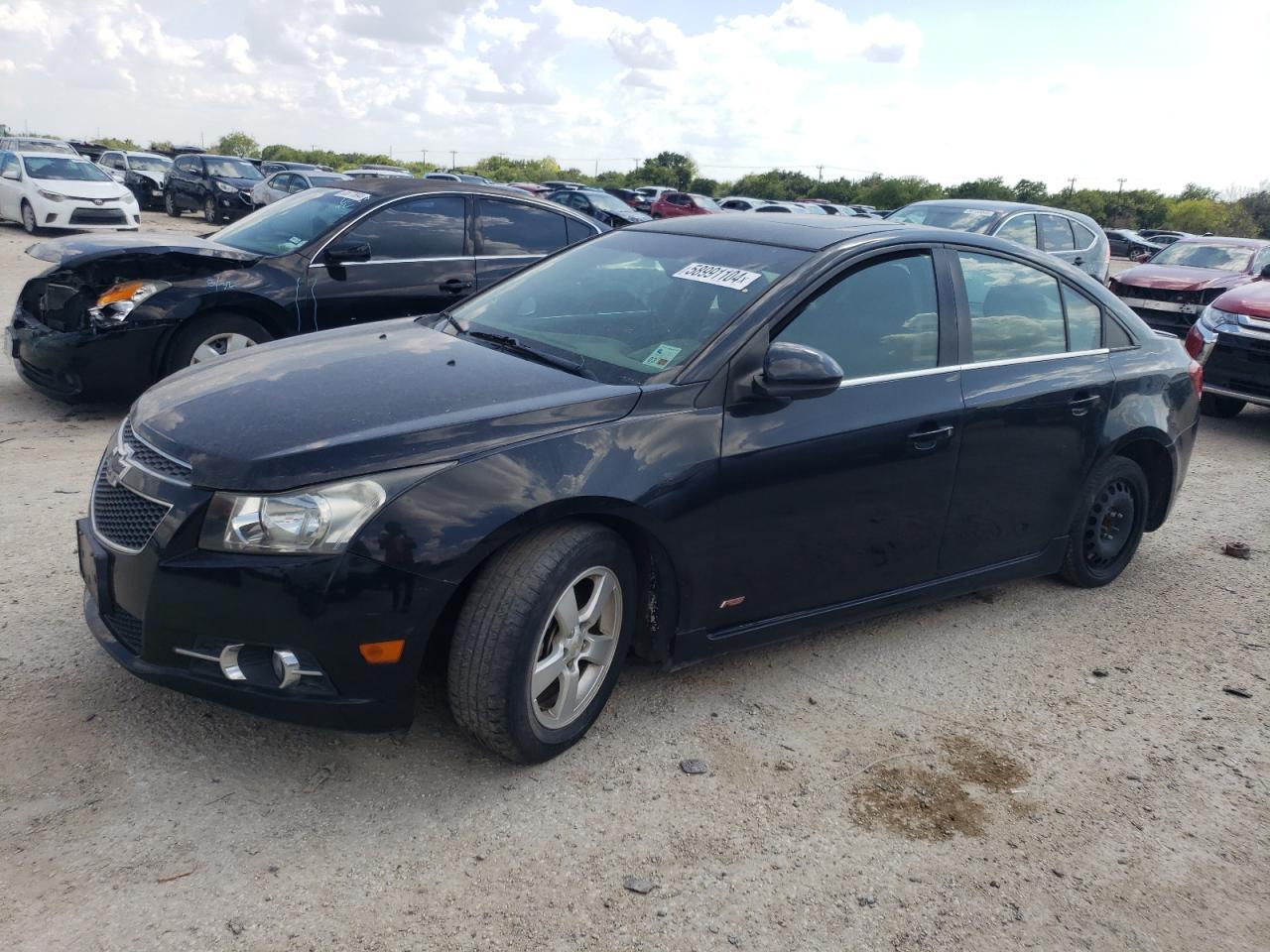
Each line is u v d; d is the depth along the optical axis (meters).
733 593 3.44
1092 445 4.52
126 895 2.44
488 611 2.86
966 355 4.03
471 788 2.98
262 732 3.17
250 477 2.70
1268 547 5.87
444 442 2.84
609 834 2.83
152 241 6.68
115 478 3.01
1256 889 2.86
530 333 3.75
